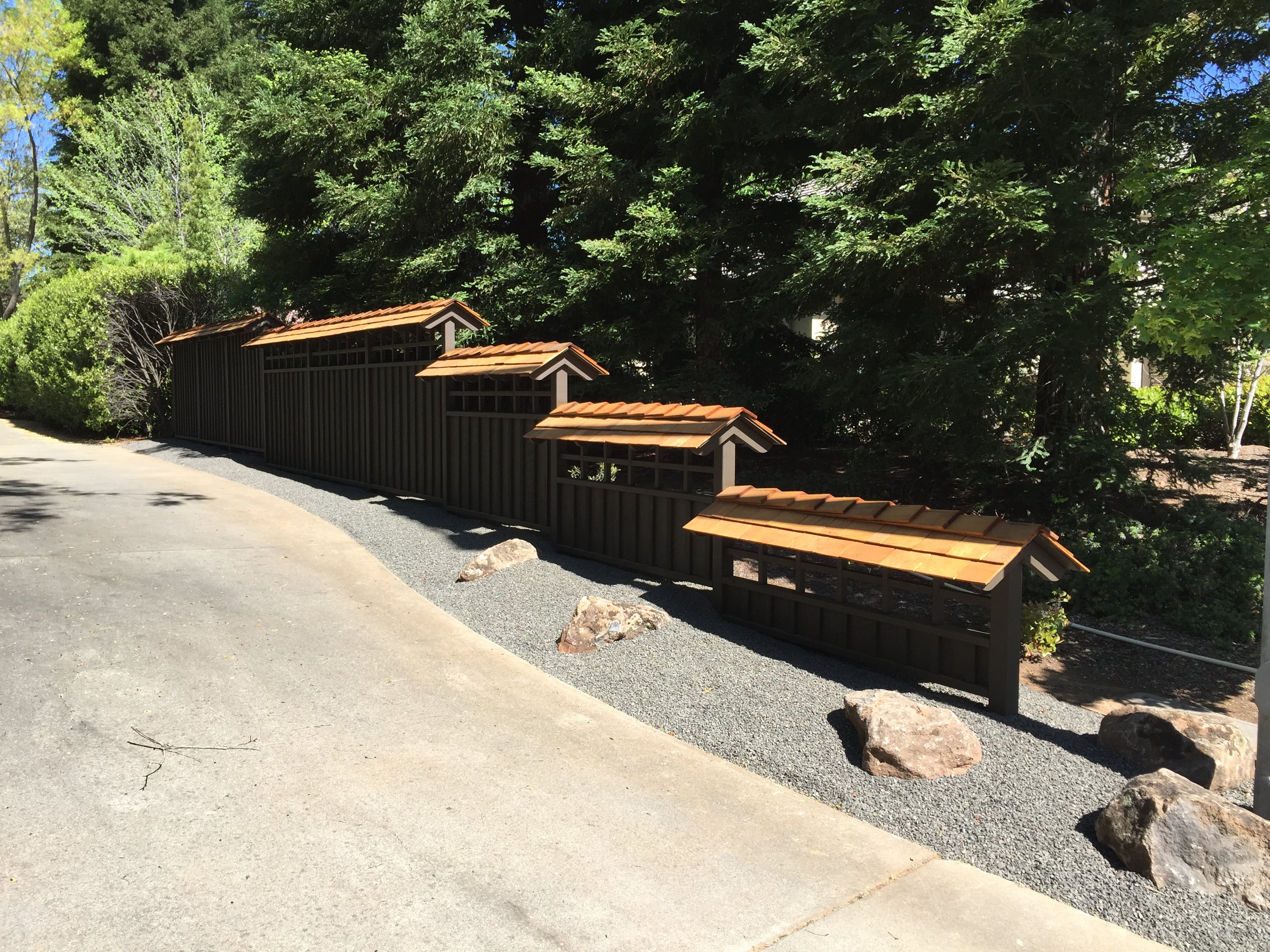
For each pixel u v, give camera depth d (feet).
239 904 9.84
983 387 25.49
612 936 9.57
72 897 9.80
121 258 78.69
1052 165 27.02
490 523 30.73
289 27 49.62
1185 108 26.61
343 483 40.19
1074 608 26.84
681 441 22.08
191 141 88.74
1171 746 13.85
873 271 26.61
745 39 36.24
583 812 12.32
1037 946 9.72
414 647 18.89
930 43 26.66
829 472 40.45
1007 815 12.34
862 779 13.37
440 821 11.86
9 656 16.79
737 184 38.68
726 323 39.47
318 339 40.73
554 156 42.42
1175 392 30.50
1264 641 12.37
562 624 20.11
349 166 43.80
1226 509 32.96
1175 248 18.65
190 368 57.00
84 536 26.71
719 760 14.32
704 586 22.72
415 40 39.42
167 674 16.52
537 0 45.68
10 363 73.72
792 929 9.86
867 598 27.68
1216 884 10.57
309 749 13.87
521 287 39.52
